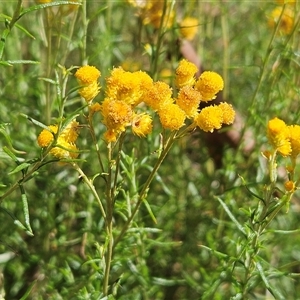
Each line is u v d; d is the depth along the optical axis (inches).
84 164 18.1
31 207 18.3
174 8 18.6
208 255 18.4
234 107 21.5
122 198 17.7
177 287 18.6
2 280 16.5
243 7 24.7
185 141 19.7
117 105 13.5
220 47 25.0
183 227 19.2
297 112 17.3
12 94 19.2
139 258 16.7
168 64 20.5
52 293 16.8
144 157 17.3
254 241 14.9
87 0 20.9
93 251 17.2
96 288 15.7
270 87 17.8
